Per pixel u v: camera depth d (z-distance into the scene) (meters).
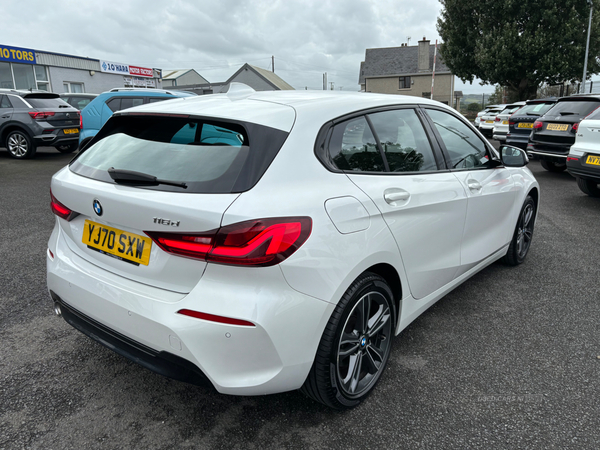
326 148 1.97
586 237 4.91
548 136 8.60
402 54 51.88
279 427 2.00
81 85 23.12
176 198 1.67
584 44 24.72
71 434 1.93
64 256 2.15
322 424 2.02
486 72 26.22
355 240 1.89
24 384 2.27
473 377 2.37
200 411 2.10
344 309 1.87
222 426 2.00
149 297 1.75
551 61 24.16
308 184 1.81
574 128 8.19
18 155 10.98
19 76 19.92
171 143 1.96
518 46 24.47
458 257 2.82
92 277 1.96
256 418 2.05
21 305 3.15
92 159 2.13
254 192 1.66
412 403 2.16
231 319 1.61
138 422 2.02
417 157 2.49
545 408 2.12
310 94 2.33
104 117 8.95
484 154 3.19
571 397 2.20
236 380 1.69
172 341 1.68
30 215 5.72
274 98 2.18
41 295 3.31
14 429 1.96
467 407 2.13
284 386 1.78
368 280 1.99
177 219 1.63
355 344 2.04
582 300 3.32
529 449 1.87
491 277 3.76
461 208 2.71
